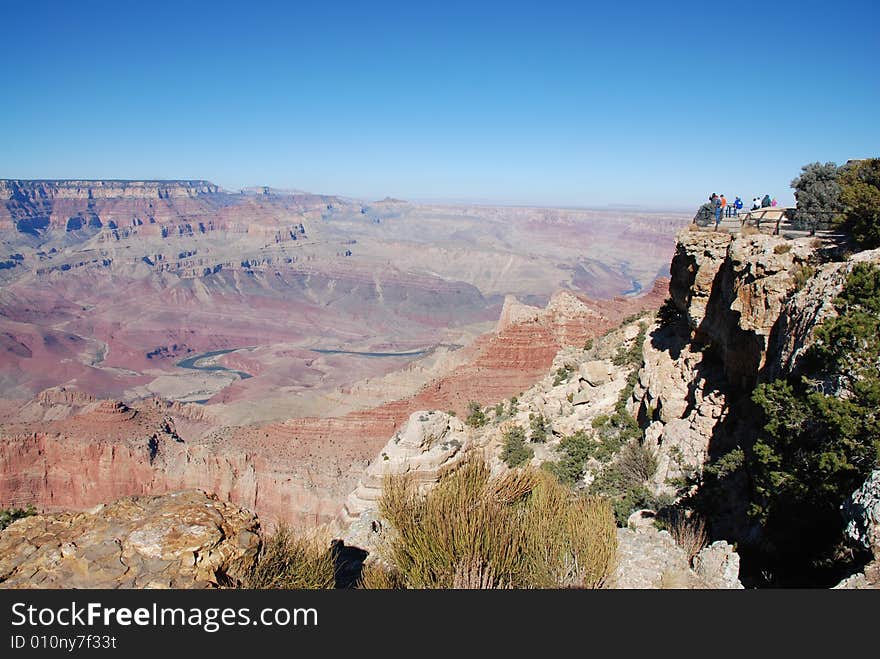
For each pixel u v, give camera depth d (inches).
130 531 465.1
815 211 1246.3
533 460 1715.1
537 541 545.3
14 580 415.8
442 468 938.7
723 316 1290.6
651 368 1664.6
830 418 659.4
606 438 1649.9
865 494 562.3
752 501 893.8
